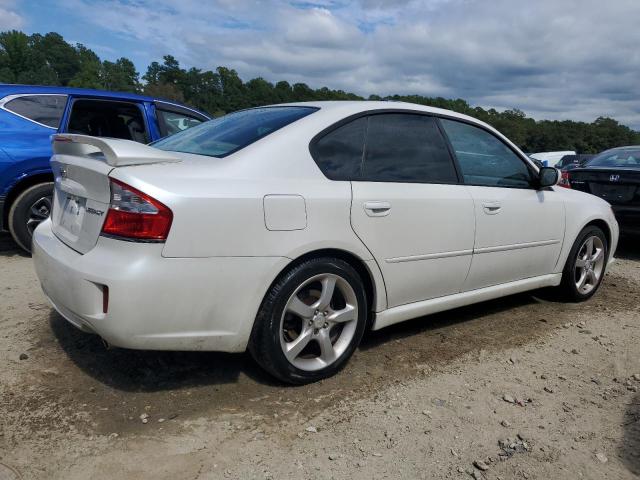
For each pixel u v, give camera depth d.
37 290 4.30
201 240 2.47
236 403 2.76
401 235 3.19
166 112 6.25
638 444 2.56
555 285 4.49
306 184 2.83
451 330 3.92
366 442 2.49
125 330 2.41
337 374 3.13
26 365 3.02
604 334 3.98
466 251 3.58
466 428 2.64
